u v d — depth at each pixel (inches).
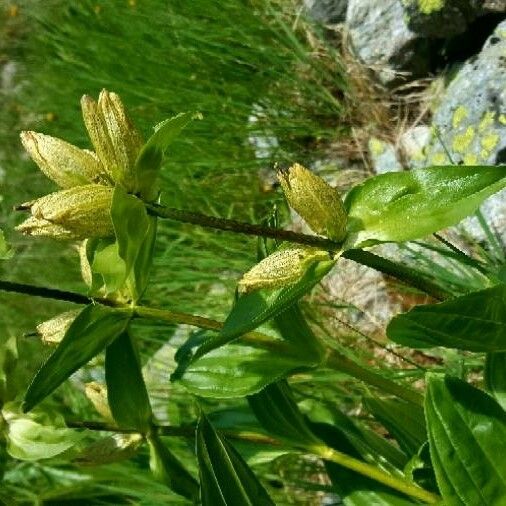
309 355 16.2
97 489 21.4
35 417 16.1
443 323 13.6
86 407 26.8
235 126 31.5
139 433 16.8
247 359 16.5
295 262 14.2
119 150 14.4
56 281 31.8
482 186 13.8
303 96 31.9
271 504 15.7
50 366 14.6
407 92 29.6
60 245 32.4
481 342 14.0
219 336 14.4
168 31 34.7
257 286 14.1
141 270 15.4
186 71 33.8
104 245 14.9
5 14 40.1
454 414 15.0
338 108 31.4
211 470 15.5
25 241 33.4
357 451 18.2
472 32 27.5
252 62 32.9
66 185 14.8
